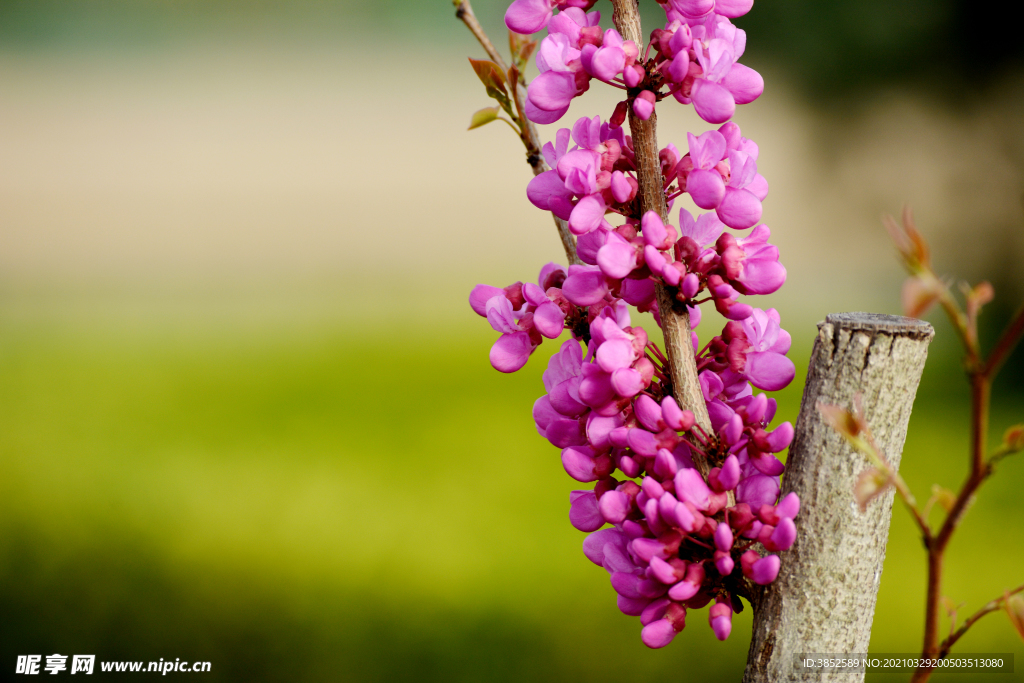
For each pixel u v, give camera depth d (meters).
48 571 2.09
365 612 1.84
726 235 0.65
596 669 1.61
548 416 0.66
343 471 2.66
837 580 0.64
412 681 1.59
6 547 2.21
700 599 0.65
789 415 2.76
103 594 1.96
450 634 1.74
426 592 1.91
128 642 1.76
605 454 0.65
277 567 2.06
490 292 0.67
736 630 1.74
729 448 0.64
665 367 0.65
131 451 2.96
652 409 0.64
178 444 3.02
